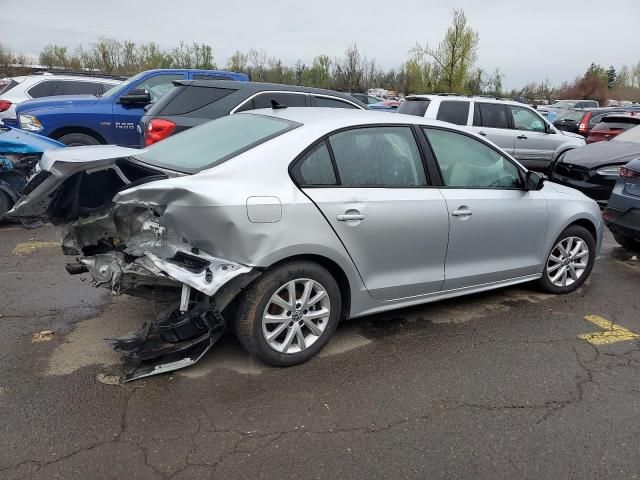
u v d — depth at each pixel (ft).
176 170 11.34
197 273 10.25
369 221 12.00
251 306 10.95
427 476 8.66
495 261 14.82
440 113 35.32
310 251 11.21
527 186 15.16
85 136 29.48
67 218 11.93
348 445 9.31
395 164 12.80
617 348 13.39
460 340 13.44
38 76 39.63
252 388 10.87
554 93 181.37
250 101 22.91
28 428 9.32
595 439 9.74
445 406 10.59
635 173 20.26
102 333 12.88
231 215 10.22
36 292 15.24
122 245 11.59
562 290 16.94
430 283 13.50
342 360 12.18
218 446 9.12
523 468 8.93
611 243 24.17
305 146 11.48
